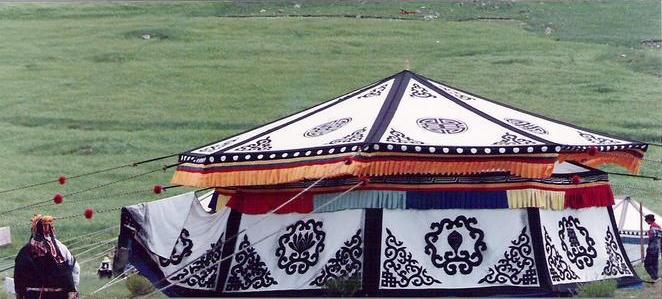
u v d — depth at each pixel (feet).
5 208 53.31
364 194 32.81
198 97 59.31
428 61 61.87
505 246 32.78
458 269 32.42
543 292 32.40
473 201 32.83
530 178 32.83
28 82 59.52
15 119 57.93
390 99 35.24
